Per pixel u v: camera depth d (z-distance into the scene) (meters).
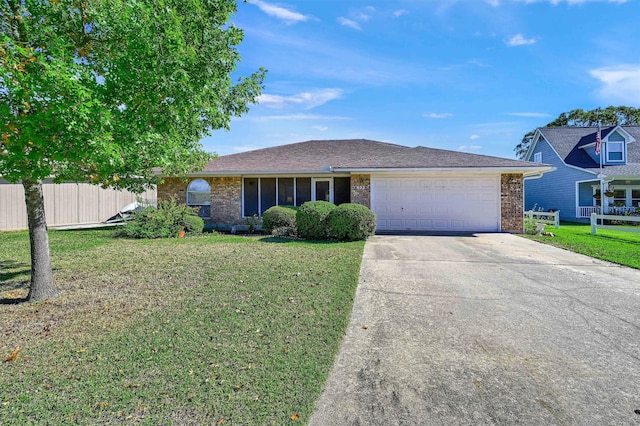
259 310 4.44
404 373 2.99
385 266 7.17
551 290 5.48
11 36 4.11
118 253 8.62
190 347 3.39
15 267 7.41
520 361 3.21
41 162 3.79
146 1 4.07
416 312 4.50
